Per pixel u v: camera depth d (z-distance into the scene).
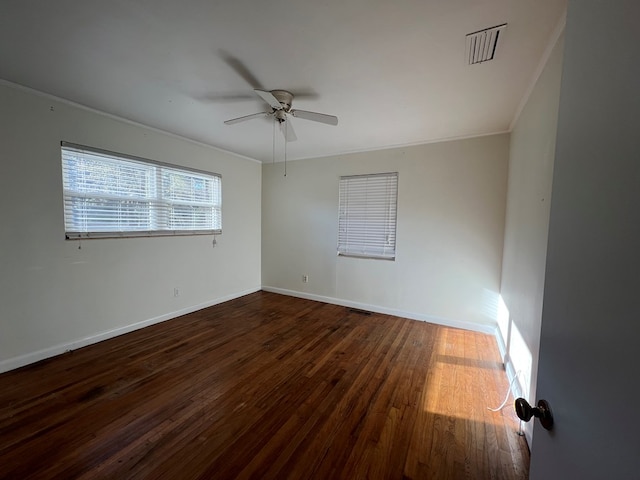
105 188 2.81
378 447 1.54
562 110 0.66
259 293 4.75
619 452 0.38
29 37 1.57
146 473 1.36
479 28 1.44
